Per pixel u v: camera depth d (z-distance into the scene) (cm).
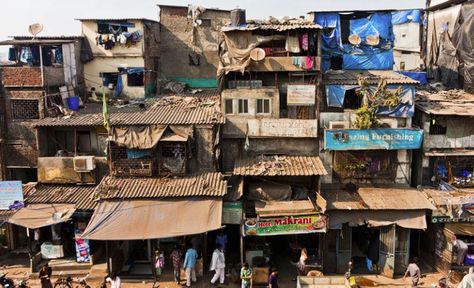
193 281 2330
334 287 2000
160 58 3731
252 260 2384
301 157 2623
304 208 2352
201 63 3734
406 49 3481
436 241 2458
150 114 2683
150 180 2475
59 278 2336
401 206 2388
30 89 2778
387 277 2389
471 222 2380
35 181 2972
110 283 2156
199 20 3672
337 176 2642
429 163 2581
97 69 3344
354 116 2605
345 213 2405
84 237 2158
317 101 2600
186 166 2506
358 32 3078
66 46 3011
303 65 2558
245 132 2634
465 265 2344
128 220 2248
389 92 2539
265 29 2561
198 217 2258
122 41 3253
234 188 2477
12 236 2667
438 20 3519
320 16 3066
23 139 2828
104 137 2689
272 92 2602
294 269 2461
